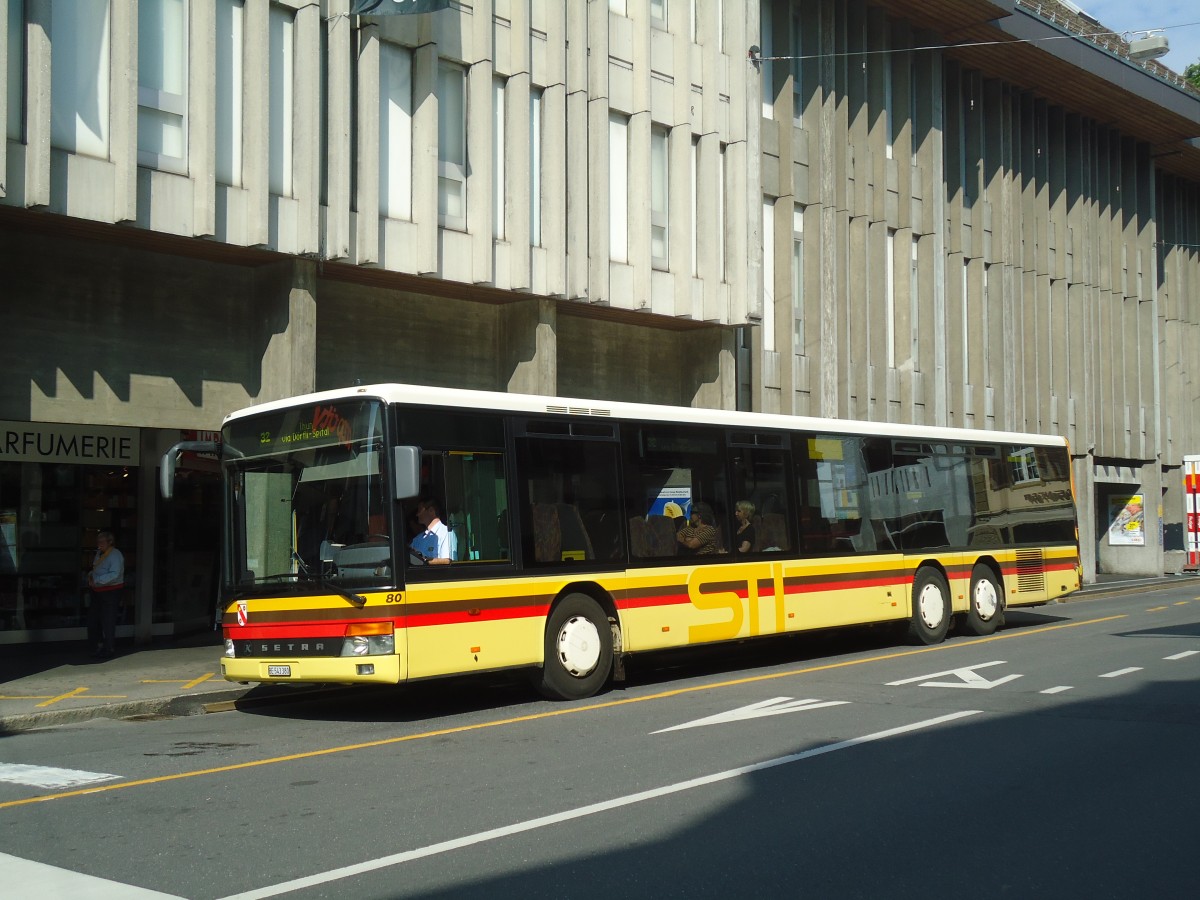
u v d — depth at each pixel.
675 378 24.77
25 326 15.66
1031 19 33.06
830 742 9.65
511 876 6.07
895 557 17.14
